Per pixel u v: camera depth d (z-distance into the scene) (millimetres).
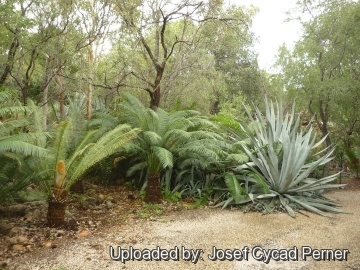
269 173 7027
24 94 7914
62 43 7781
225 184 7375
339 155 12555
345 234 5293
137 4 8820
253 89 20078
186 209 6449
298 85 11031
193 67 11453
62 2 7391
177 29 11820
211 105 17734
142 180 7676
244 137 8133
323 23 10820
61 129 4754
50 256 4070
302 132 7980
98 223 5387
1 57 7883
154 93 9781
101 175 8031
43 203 5855
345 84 9859
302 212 6418
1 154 4469
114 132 5297
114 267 3867
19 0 6688
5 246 4273
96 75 10258
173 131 6320
